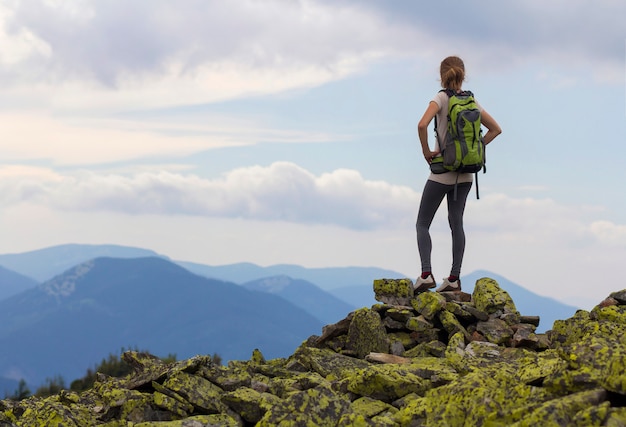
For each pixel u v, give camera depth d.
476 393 6.19
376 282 8.52
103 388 7.28
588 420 5.64
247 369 7.48
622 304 7.76
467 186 8.26
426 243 8.35
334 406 6.41
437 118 8.16
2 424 6.56
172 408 6.80
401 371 7.01
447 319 8.10
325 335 8.22
